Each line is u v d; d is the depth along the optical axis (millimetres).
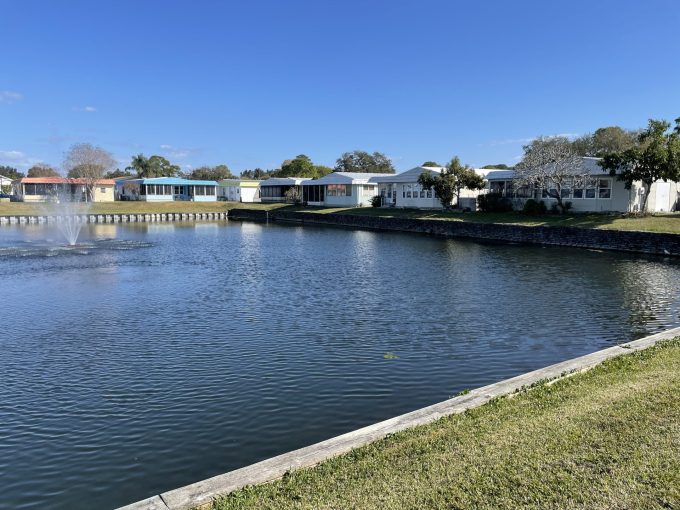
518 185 38031
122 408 7918
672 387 6152
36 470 6184
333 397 8203
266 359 10109
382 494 4156
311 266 22922
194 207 67562
